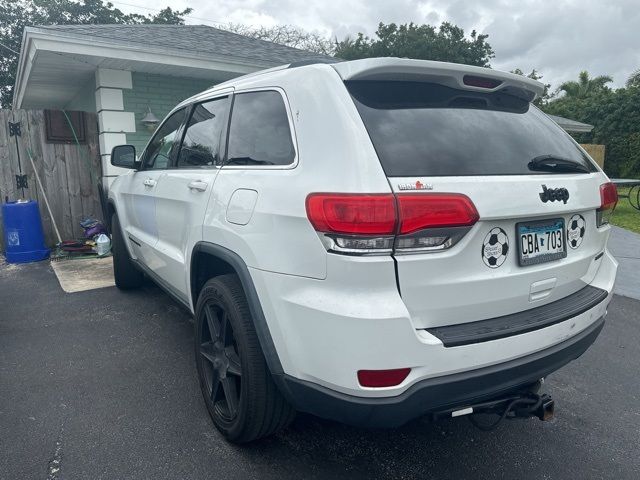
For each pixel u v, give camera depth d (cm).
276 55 934
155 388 314
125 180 453
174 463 241
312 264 188
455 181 189
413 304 183
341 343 179
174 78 832
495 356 195
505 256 202
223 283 247
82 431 266
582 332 235
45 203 735
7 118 702
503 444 269
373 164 182
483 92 238
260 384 226
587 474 247
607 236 266
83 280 562
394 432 276
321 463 246
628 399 323
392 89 213
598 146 1936
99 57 694
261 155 236
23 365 345
